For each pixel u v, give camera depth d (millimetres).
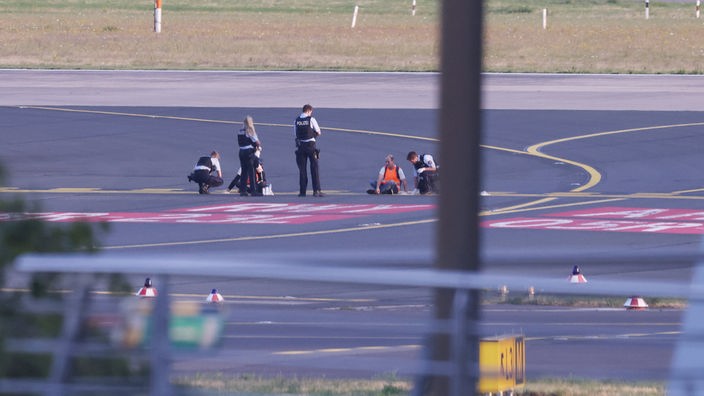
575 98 145125
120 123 128500
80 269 18469
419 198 91688
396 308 40875
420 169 94875
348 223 78938
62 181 98375
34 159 108125
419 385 18844
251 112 135750
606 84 158125
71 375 20188
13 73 171250
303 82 160500
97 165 106375
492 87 154875
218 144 117250
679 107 137750
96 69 177375
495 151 112125
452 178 18859
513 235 72750
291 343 35812
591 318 41469
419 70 175500
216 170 95250
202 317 20109
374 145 115500
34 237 26469
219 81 162500
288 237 73250
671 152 110562
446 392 18297
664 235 72312
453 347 18031
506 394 31297
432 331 18219
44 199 89062
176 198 91438
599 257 17406
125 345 19953
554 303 41438
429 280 17078
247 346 32562
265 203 89125
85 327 20453
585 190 92875
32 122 128125
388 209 85438
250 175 92875
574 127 124750
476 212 18828
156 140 119125
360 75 168500
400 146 114875
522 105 139375
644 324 40312
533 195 90562
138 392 20516
